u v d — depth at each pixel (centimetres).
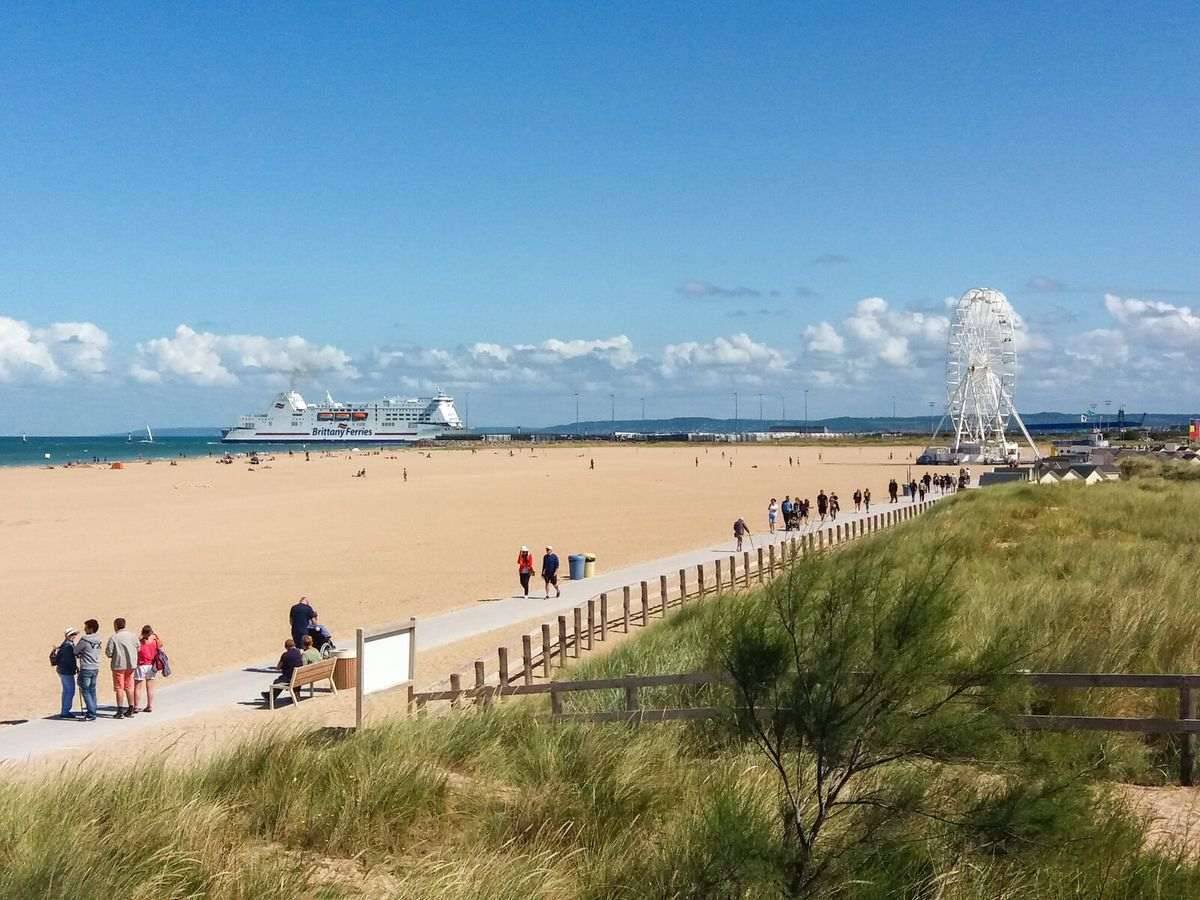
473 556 3741
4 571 3469
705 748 850
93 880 568
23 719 1559
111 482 9500
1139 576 1603
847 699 515
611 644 1844
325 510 6062
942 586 526
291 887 591
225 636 2280
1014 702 590
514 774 801
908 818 551
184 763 962
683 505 6256
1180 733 788
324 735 990
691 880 524
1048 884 516
